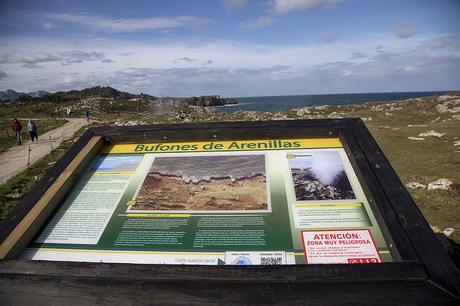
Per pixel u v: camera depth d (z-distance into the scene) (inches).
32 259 95.9
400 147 574.9
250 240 97.8
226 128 136.8
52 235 105.3
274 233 99.1
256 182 117.4
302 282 80.0
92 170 130.4
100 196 118.3
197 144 138.7
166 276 82.3
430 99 1196.5
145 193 118.0
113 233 104.3
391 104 1270.9
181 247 97.8
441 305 76.8
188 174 124.4
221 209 108.7
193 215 107.8
